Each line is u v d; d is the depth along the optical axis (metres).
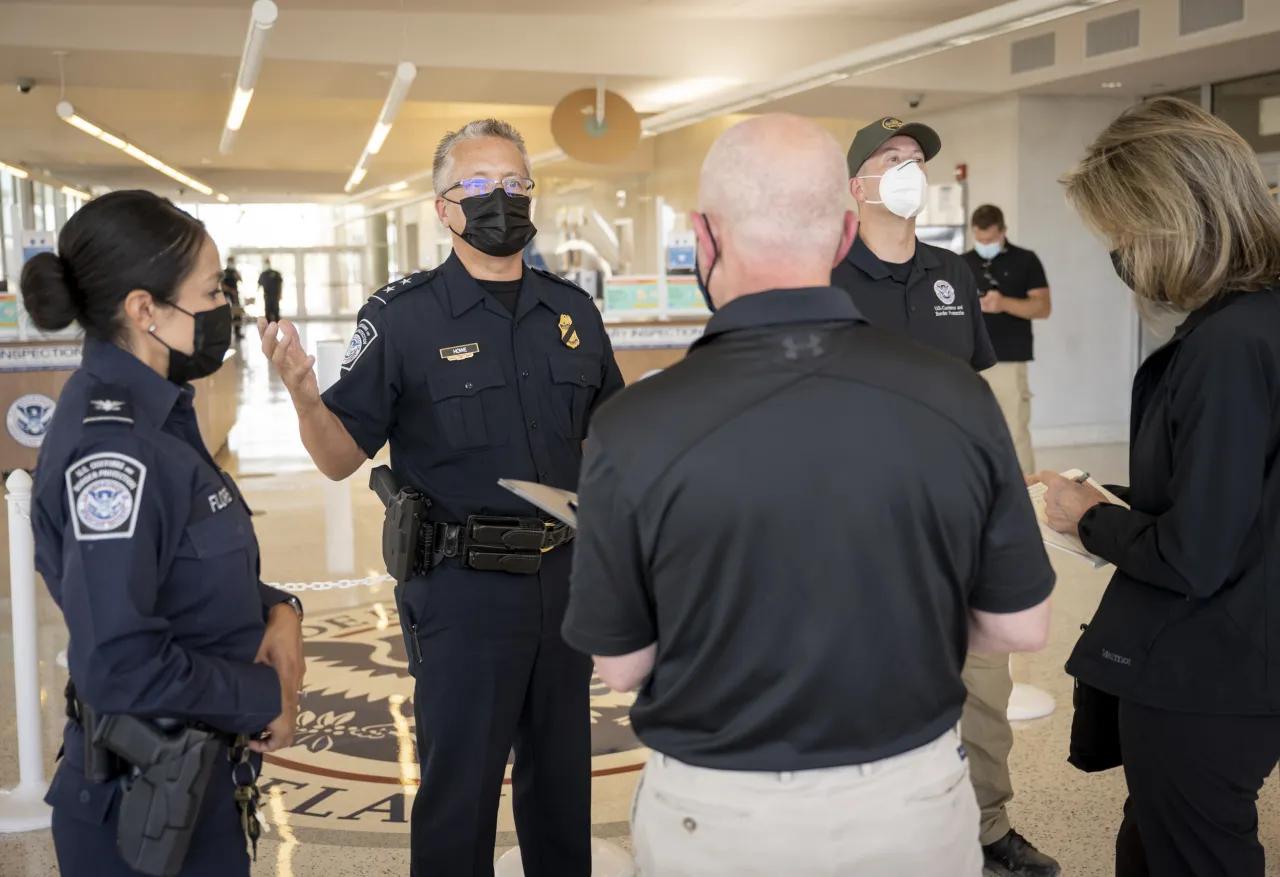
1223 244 1.63
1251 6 7.75
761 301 1.27
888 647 1.25
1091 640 1.83
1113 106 10.45
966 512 1.26
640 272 20.77
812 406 1.22
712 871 1.28
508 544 2.19
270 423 12.34
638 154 19.78
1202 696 1.70
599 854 2.74
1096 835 2.87
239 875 1.54
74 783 1.47
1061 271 10.41
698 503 1.21
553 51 9.69
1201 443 1.60
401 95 9.58
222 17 9.16
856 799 1.26
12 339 8.20
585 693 2.32
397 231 31.47
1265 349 1.58
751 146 1.28
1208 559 1.60
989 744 2.68
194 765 1.40
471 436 2.23
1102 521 1.79
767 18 9.95
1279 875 2.62
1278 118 9.08
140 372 1.45
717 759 1.28
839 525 1.21
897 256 2.43
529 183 2.31
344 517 6.02
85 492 1.34
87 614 1.33
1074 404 10.50
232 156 18.08
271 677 1.48
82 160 18.67
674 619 1.26
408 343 2.24
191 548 1.44
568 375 2.34
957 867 1.33
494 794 2.24
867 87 9.88
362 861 2.79
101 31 9.02
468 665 2.20
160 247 1.44
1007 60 9.98
